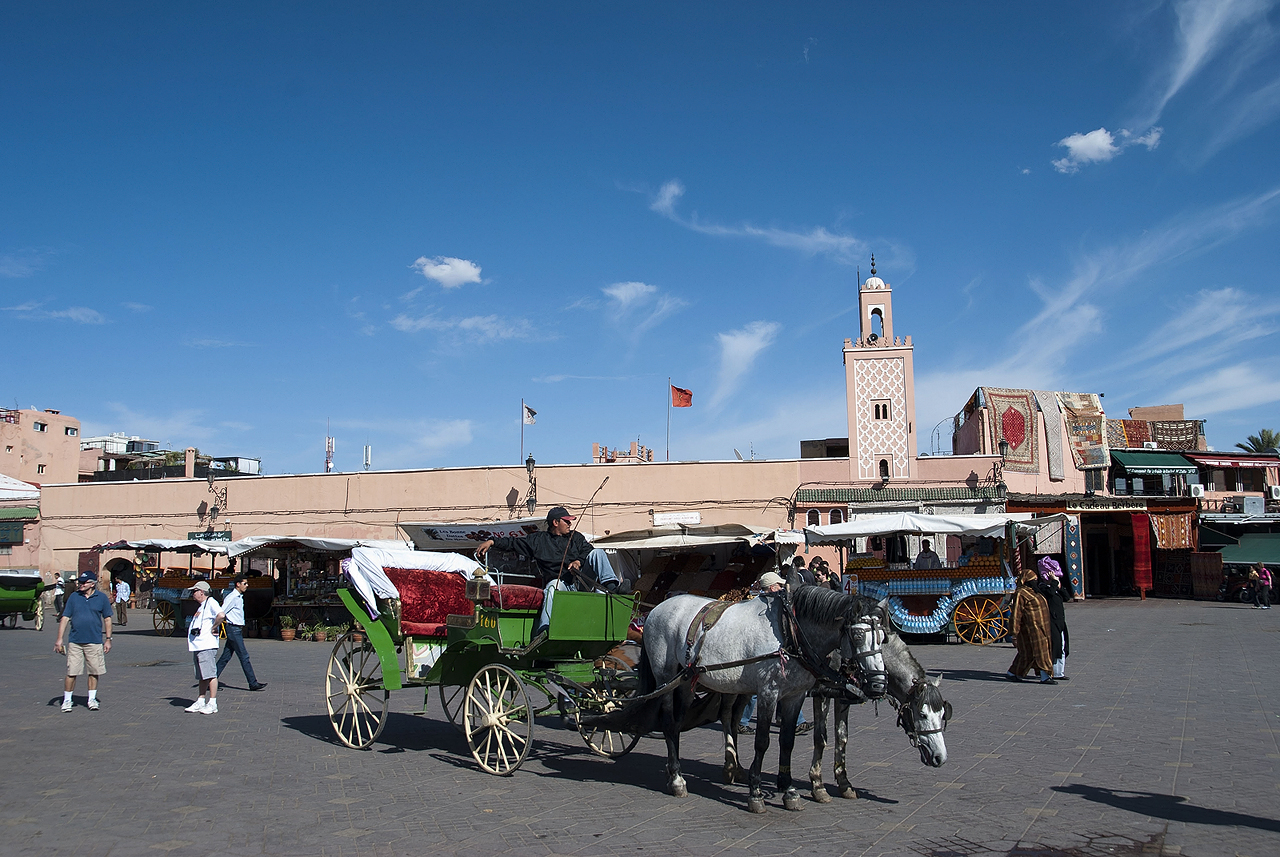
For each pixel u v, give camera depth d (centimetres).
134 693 1499
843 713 799
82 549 4425
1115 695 1297
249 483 4238
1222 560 3506
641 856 636
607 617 927
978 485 3622
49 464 6019
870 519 2156
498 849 652
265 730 1145
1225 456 4116
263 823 720
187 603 2791
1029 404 3844
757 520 3747
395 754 991
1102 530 3962
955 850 640
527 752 874
